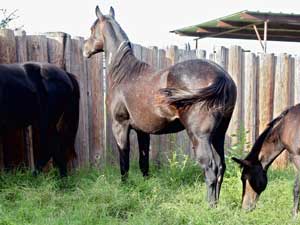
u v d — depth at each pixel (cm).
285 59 677
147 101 431
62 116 512
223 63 640
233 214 386
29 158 531
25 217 379
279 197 450
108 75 486
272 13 802
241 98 654
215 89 384
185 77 399
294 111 405
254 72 659
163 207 399
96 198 420
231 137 646
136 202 418
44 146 495
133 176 486
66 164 515
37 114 486
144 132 468
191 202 430
